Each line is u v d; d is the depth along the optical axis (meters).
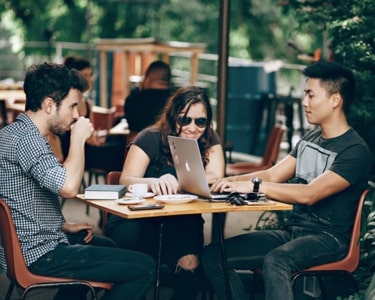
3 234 4.74
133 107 8.01
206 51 25.80
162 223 5.04
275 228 6.97
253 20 24.41
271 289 4.99
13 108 10.71
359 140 5.38
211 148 5.78
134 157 5.71
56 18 25.17
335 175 5.28
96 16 24.91
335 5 7.20
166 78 8.77
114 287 4.93
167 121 5.70
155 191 5.29
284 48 24.22
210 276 5.35
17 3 17.45
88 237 5.29
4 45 21.25
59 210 4.98
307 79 5.48
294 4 7.71
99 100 14.38
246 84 13.22
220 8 7.03
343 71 5.41
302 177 5.57
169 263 5.49
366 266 5.88
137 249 5.70
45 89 4.86
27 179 4.81
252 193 5.11
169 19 25.45
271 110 13.20
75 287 4.95
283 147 13.34
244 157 13.13
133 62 14.00
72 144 4.87
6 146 4.81
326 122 5.43
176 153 5.28
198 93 5.64
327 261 5.22
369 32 6.70
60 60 19.34
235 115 13.23
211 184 5.50
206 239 8.19
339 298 5.42
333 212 5.34
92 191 5.12
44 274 4.80
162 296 6.38
